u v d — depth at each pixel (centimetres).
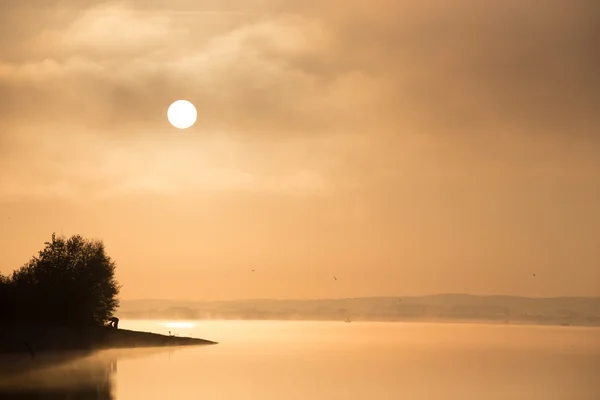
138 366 15925
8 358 16525
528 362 19888
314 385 13388
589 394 12350
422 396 11994
